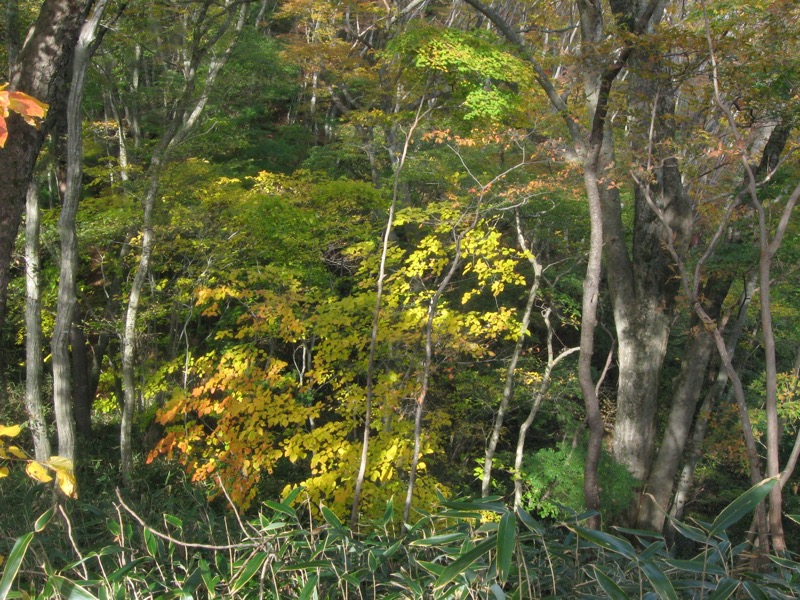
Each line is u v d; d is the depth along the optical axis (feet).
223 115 46.60
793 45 23.35
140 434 41.55
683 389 33.81
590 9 29.01
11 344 46.37
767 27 23.03
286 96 65.05
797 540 42.80
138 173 37.09
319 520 24.72
